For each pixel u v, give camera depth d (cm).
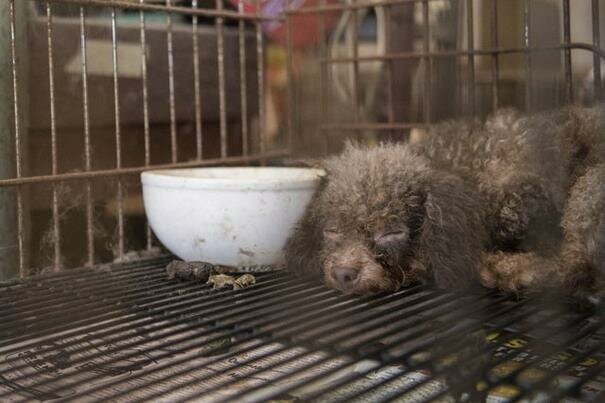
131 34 91
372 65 106
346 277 67
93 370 52
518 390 46
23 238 75
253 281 71
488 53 83
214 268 74
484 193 72
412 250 70
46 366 52
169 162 96
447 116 91
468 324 57
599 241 59
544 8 63
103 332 58
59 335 57
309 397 45
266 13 96
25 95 80
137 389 47
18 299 66
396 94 103
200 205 73
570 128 63
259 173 83
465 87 92
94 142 89
